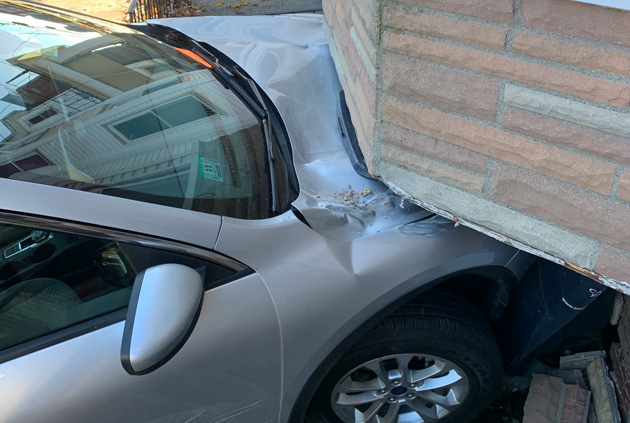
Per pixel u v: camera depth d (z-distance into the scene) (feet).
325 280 5.33
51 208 4.49
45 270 4.69
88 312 4.78
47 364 4.51
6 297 4.59
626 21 3.62
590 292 5.65
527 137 4.42
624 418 6.28
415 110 5.03
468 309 6.22
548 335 6.37
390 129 5.35
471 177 4.95
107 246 4.72
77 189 4.75
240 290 5.07
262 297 5.13
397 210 5.90
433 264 5.65
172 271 4.70
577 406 6.73
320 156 6.44
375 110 5.37
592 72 3.90
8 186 4.47
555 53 4.00
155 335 4.36
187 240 4.91
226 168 5.74
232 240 5.12
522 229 4.82
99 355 4.62
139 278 4.71
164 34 8.26
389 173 5.64
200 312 4.82
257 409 5.63
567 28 3.89
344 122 6.75
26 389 4.40
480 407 6.80
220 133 6.11
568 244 4.57
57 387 4.47
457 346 6.05
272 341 5.22
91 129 5.47
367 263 5.49
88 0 19.49
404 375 6.27
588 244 4.45
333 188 6.08
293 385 5.61
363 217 5.83
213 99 6.54
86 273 4.79
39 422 4.41
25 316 4.64
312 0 18.88
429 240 5.68
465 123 4.74
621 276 4.38
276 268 5.23
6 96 5.48
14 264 4.54
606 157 4.07
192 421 5.29
